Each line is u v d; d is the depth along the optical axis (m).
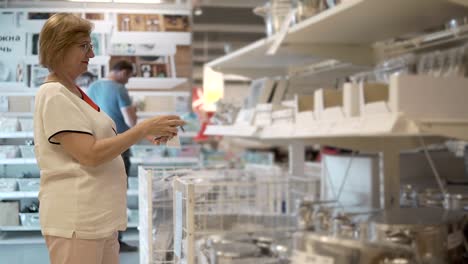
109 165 1.56
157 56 2.55
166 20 2.54
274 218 2.15
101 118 1.56
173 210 1.92
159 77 2.57
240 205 2.67
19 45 2.21
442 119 1.46
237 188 2.70
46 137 1.46
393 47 2.69
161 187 1.99
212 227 2.04
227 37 7.80
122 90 2.43
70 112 1.44
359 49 2.73
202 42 8.27
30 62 2.21
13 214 2.15
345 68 3.21
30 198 2.17
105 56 2.45
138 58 2.52
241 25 6.81
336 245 1.12
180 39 2.56
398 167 2.53
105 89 2.41
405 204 2.36
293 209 2.64
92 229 1.49
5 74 2.20
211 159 5.32
